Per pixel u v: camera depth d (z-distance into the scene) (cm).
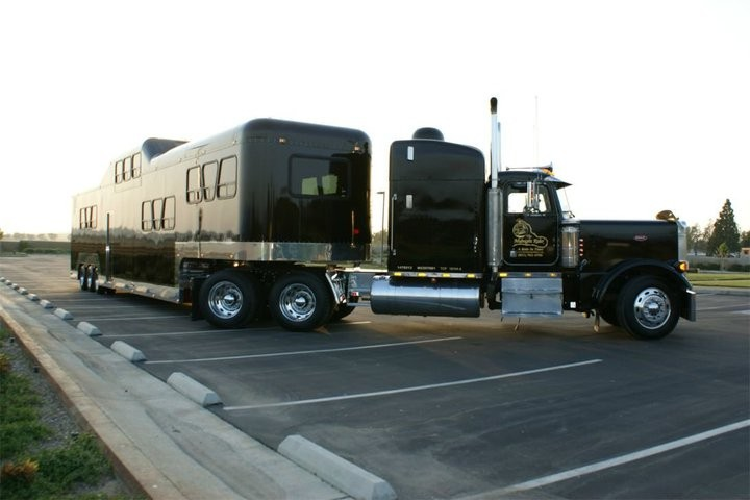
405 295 1150
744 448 527
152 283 1591
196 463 476
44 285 2614
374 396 706
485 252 1160
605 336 1177
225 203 1243
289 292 1232
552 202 1143
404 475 468
